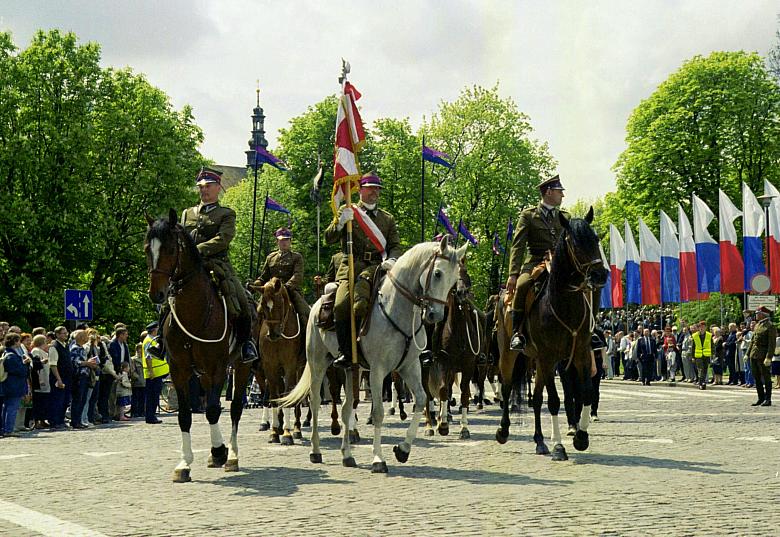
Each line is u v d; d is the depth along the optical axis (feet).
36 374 66.69
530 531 23.52
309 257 186.39
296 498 29.55
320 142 189.67
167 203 137.59
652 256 144.56
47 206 126.41
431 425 51.39
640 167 173.68
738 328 116.26
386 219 38.68
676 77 173.78
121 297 134.51
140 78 144.46
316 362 39.86
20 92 129.18
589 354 38.60
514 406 44.50
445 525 24.52
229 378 92.79
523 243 40.86
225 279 36.86
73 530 24.70
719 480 32.14
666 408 71.10
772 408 70.23
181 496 30.48
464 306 50.29
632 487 30.66
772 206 118.93
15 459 44.42
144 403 80.84
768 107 170.50
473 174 198.49
